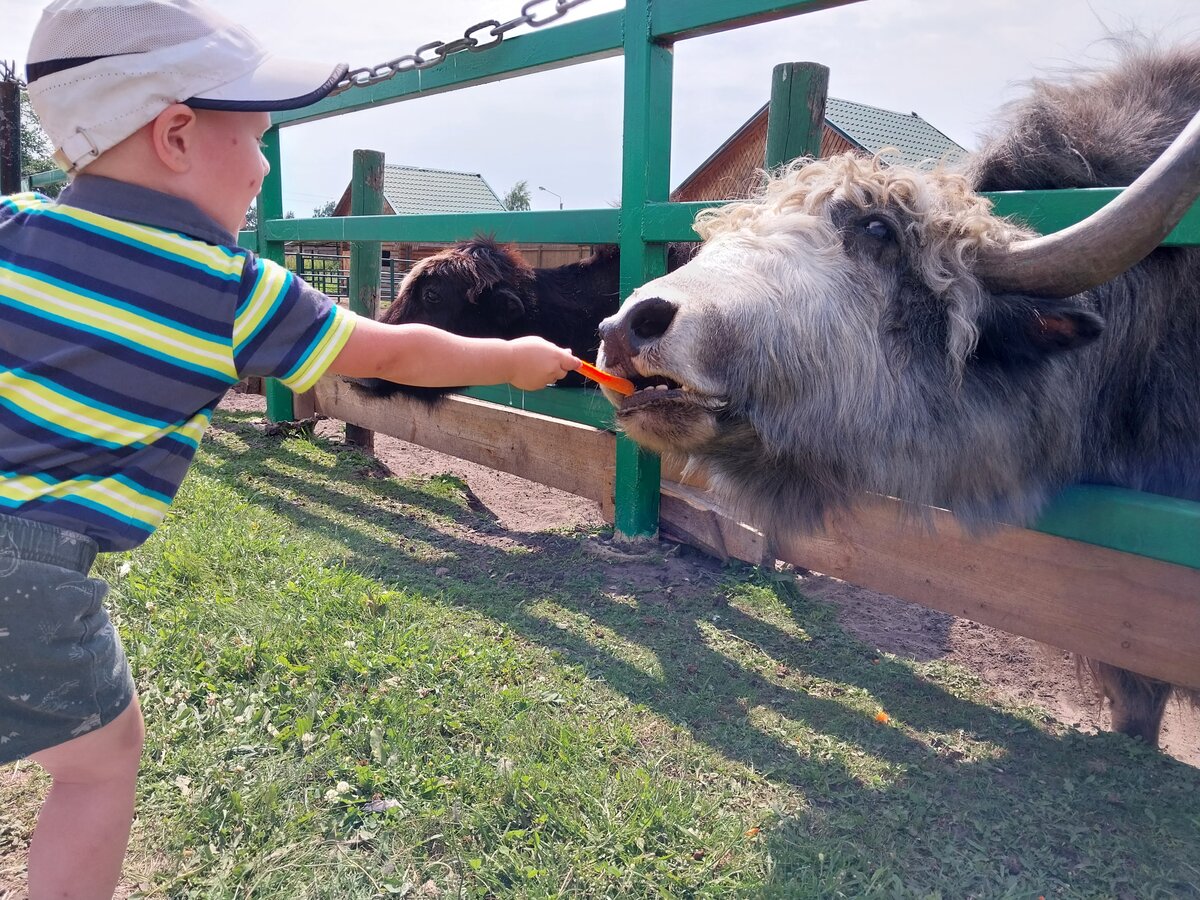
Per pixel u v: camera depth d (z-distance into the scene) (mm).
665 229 4113
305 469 6449
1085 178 2846
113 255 1595
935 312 2689
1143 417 2973
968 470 2781
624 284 4359
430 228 5445
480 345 2027
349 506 5504
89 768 1760
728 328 2551
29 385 1552
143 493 1665
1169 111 2938
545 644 3449
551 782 2455
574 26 4441
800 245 2703
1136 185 2250
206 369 1656
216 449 6984
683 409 2602
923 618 4113
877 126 13062
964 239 2639
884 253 2711
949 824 2424
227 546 4070
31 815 2359
